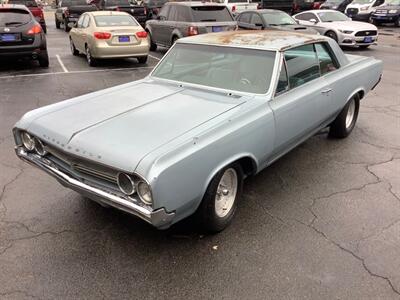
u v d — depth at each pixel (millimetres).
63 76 10047
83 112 3594
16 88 8742
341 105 5277
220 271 3055
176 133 3080
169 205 2809
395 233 3531
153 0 21172
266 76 3982
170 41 12789
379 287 2891
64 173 3279
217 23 11664
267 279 2971
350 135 5977
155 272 3041
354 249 3309
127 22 11406
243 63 4211
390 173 4707
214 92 4066
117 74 10375
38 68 11070
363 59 5949
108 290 2863
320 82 4719
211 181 3178
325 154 5250
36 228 3586
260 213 3836
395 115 7000
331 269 3072
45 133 3330
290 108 4000
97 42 10828
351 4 22984
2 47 9977
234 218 3746
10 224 3643
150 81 4602
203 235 3494
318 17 15094
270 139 3768
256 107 3643
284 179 4547
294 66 4301
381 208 3939
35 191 4254
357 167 4863
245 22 14141
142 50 11391
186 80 4422
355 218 3762
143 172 2676
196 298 2799
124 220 3721
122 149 2883
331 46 5137
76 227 3605
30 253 3246
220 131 3199
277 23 13461
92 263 3135
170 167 2746
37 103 7582
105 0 21125
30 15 10469
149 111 3545
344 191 4273
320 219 3744
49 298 2787
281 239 3439
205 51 4539
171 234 3508
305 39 4598
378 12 22234
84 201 4059
